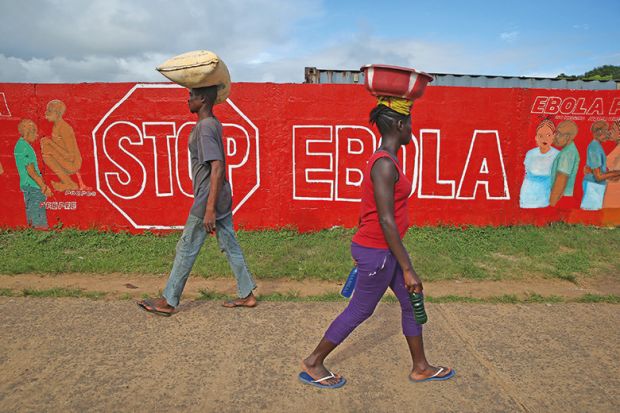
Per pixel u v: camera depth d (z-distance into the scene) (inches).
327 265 194.9
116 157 245.8
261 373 113.3
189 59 132.8
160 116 242.5
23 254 211.0
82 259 204.1
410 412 99.5
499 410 100.3
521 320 145.6
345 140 244.1
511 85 405.1
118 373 112.4
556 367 117.7
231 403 101.4
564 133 253.1
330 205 248.5
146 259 205.5
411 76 94.3
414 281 96.5
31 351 122.6
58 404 100.0
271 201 248.1
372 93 99.2
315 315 147.3
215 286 175.8
